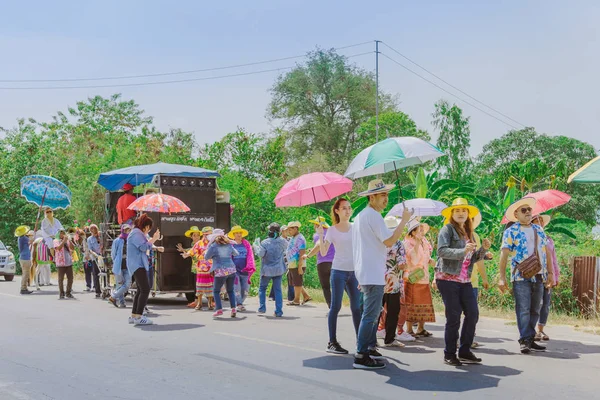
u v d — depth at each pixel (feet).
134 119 177.58
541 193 36.68
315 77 216.33
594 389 22.89
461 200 27.48
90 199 97.35
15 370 26.25
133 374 25.52
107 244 56.24
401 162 32.53
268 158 98.78
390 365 27.14
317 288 67.10
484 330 36.88
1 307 49.47
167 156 98.32
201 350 30.73
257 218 84.02
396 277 31.48
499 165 174.09
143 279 40.14
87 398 21.95
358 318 28.76
